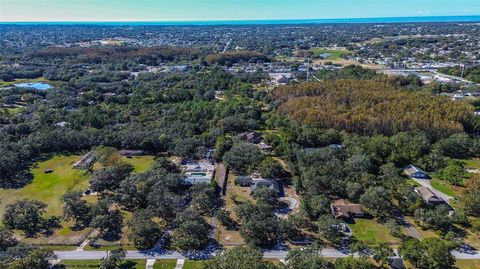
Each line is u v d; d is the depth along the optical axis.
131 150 145.50
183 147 138.62
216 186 115.62
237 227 96.31
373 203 100.69
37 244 89.38
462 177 116.38
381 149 132.50
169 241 90.69
